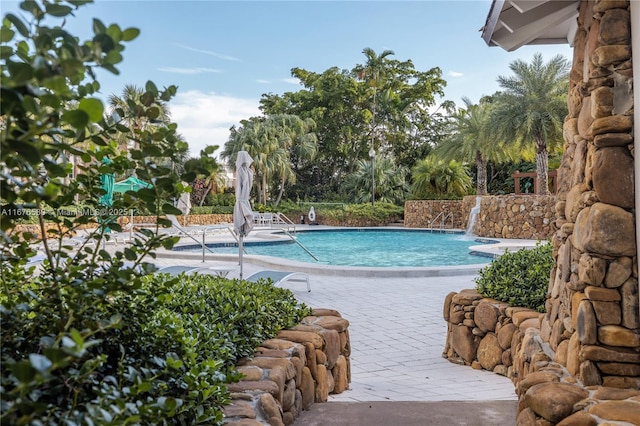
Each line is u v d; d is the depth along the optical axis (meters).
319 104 36.28
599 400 2.42
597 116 2.78
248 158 8.57
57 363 0.99
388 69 36.16
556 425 2.34
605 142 2.73
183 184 1.78
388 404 3.49
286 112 36.66
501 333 4.57
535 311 4.46
